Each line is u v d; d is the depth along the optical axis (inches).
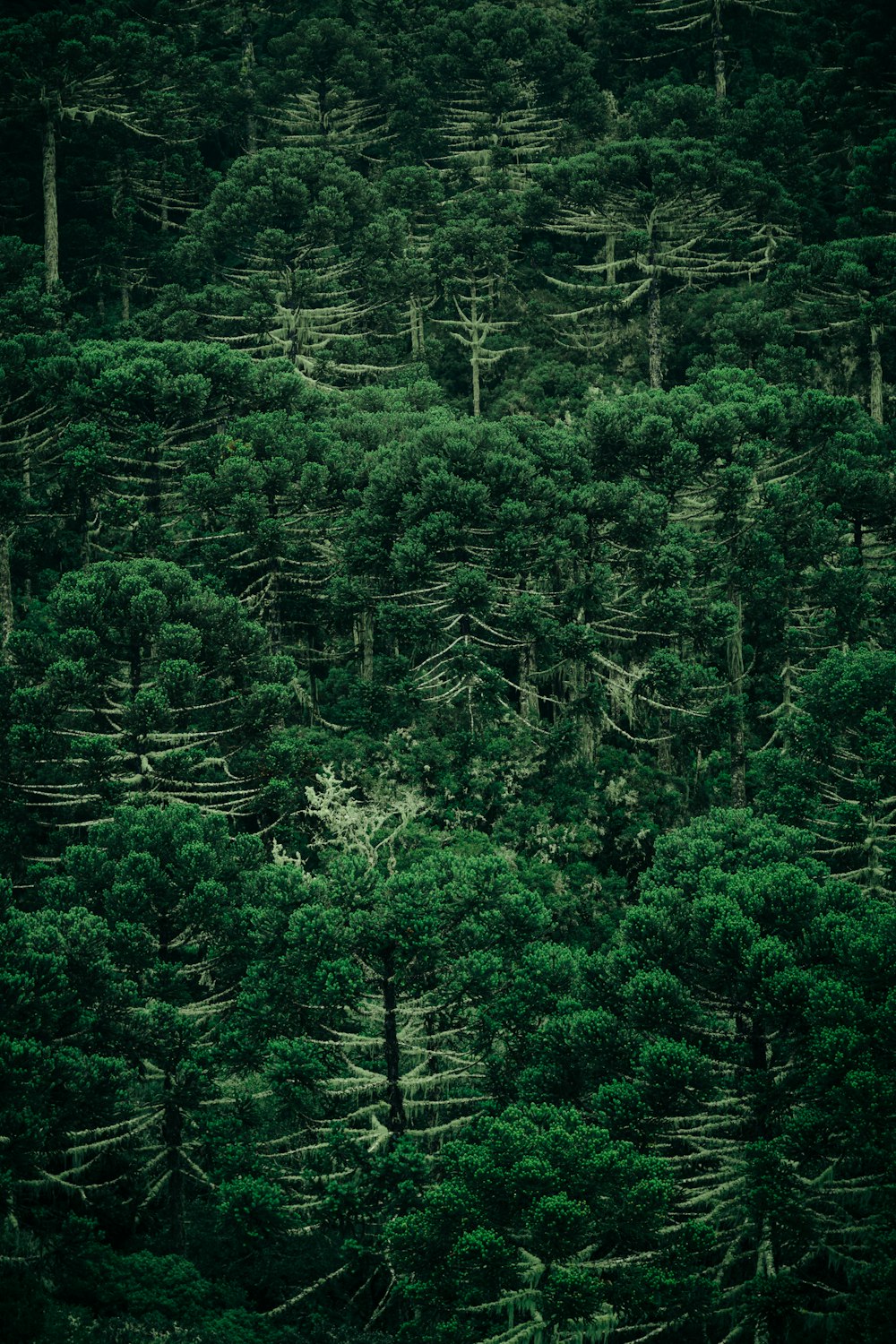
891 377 3112.7
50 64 3267.7
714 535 2434.8
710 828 1697.8
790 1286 1357.0
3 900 1587.1
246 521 2244.1
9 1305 1354.6
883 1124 1339.8
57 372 2455.7
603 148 3171.8
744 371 2802.7
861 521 2389.3
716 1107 1486.2
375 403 2827.3
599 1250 1440.7
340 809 1788.9
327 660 2385.6
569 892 1920.5
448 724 2139.5
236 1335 1392.7
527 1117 1382.9
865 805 1815.9
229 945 1617.9
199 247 3257.9
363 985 1504.7
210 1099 1531.7
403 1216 1389.0
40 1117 1391.5
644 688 2223.2
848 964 1451.8
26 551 2442.2
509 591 2289.6
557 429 2549.2
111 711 1974.7
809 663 2262.6
